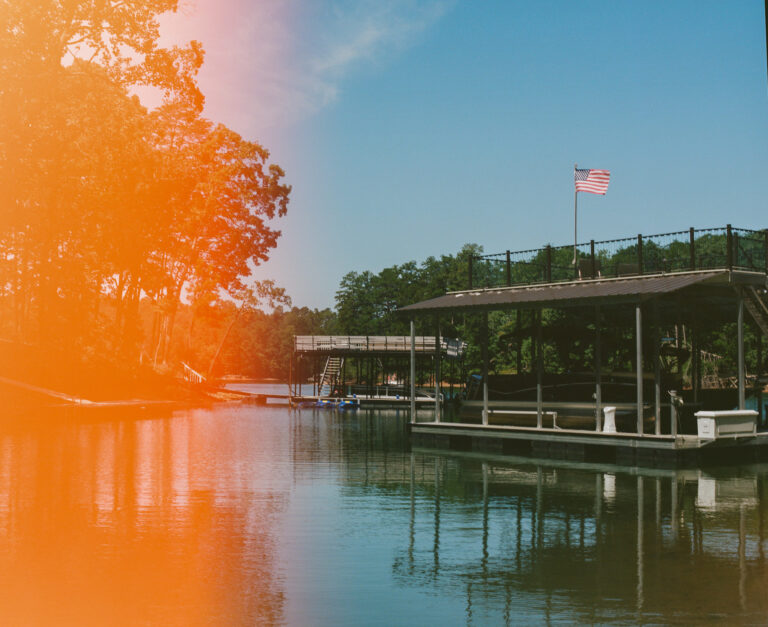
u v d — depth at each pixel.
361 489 16.28
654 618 7.59
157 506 13.61
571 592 8.50
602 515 13.27
